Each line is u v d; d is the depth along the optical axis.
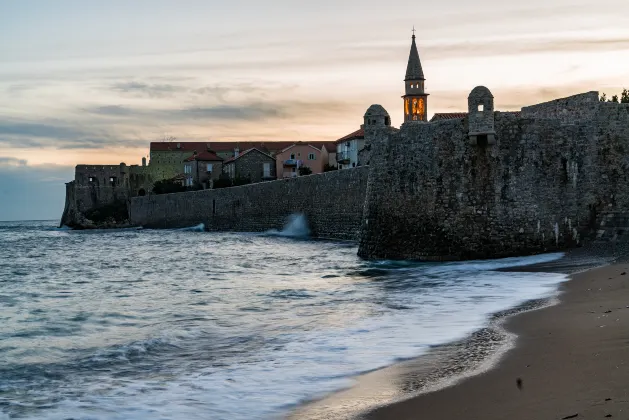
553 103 42.47
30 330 23.98
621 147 38.41
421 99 112.00
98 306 30.00
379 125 44.28
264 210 99.75
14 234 147.25
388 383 15.01
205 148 186.75
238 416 13.47
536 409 11.93
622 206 38.09
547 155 38.50
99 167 179.12
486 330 19.88
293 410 13.70
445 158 39.16
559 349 16.19
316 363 17.34
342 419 12.79
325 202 80.88
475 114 37.78
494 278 31.62
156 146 190.12
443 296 27.48
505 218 38.12
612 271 28.94
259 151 154.50
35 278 46.16
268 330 22.25
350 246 66.31
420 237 39.97
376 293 29.89
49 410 14.13
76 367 18.03
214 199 117.31
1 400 14.94
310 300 29.12
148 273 47.28
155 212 146.00
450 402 13.08
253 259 55.78
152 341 20.77
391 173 41.84
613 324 18.28
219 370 17.06
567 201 38.59
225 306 28.38
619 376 13.22
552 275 30.84
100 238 111.25
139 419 13.47
